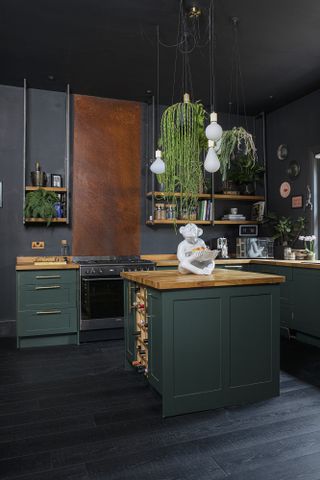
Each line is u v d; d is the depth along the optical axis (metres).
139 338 2.93
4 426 2.29
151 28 3.26
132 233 5.03
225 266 4.76
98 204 4.89
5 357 3.66
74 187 4.80
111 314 4.23
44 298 4.00
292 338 4.27
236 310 2.53
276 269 4.45
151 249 5.12
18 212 4.59
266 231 5.56
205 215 5.11
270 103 5.16
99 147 4.91
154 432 2.20
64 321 4.07
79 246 4.80
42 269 3.99
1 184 4.52
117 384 2.95
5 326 4.49
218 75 4.25
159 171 2.96
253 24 3.20
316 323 3.85
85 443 2.09
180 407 2.40
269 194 5.58
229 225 5.52
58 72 4.17
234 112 5.50
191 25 3.22
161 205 4.92
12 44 3.54
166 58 3.83
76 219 4.79
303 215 4.94
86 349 3.93
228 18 3.11
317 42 3.51
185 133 2.86
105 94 4.82
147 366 2.74
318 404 2.56
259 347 2.61
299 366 3.34
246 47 3.60
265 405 2.54
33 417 2.40
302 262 4.16
